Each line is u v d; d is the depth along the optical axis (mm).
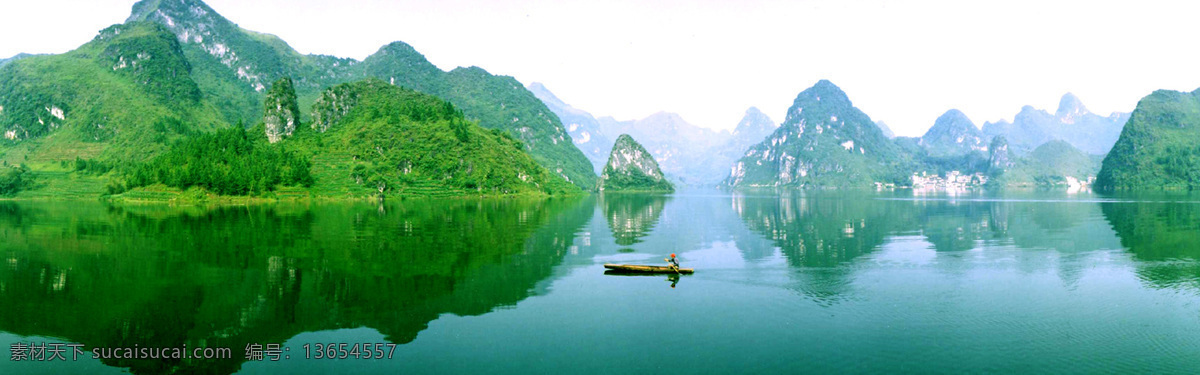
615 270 49250
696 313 35312
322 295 40375
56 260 54156
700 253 60562
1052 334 30812
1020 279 44938
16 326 33375
